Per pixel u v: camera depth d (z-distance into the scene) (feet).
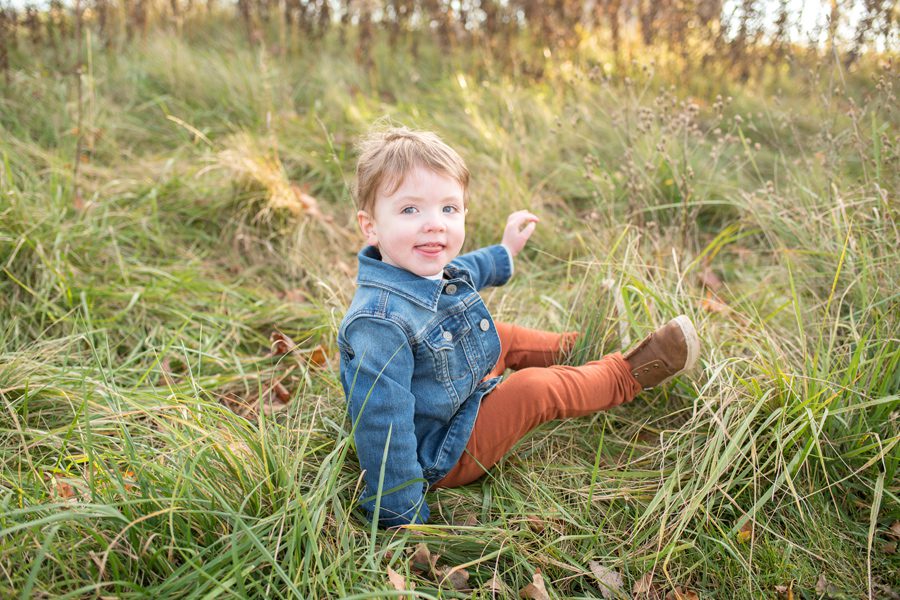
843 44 13.26
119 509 5.34
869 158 9.07
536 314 9.25
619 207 11.40
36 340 7.93
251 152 11.90
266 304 9.72
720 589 5.79
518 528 6.28
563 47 16.88
